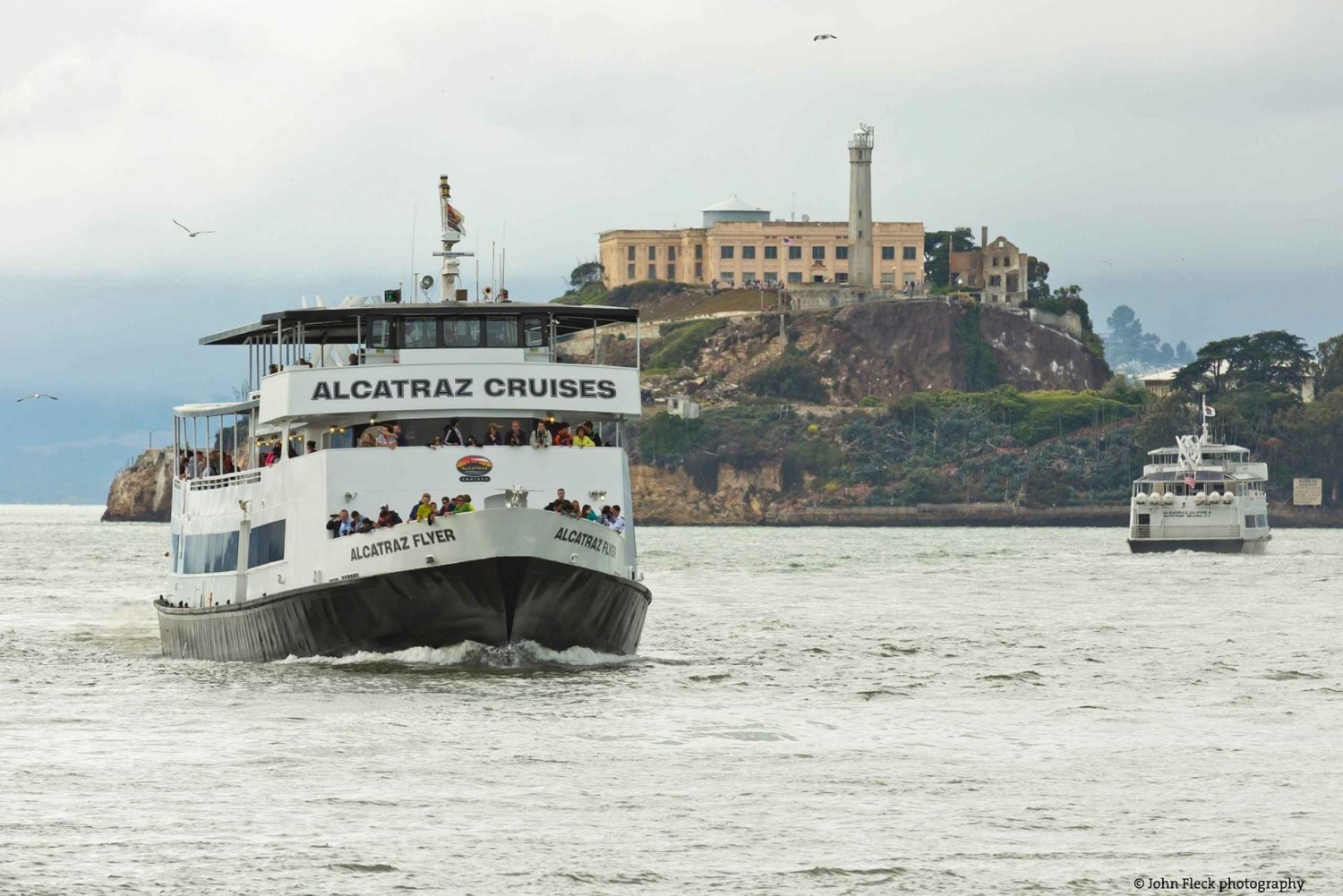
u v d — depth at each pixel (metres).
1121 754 86.88
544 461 110.00
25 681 110.06
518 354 115.38
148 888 61.09
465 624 105.94
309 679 104.12
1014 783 79.12
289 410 109.12
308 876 62.59
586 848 66.81
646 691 104.81
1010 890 62.12
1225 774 81.56
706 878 63.12
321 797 74.44
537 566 103.94
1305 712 102.50
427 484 108.56
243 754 83.12
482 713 94.12
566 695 100.50
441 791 75.69
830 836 68.94
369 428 110.88
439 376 110.12
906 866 64.81
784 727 94.00
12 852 65.25
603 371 112.69
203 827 69.12
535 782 77.75
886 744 89.19
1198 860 66.00
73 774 78.56
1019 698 107.94
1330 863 65.69
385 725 90.19
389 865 64.12
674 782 78.25
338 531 107.62
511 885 62.06
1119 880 63.34
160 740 86.88
